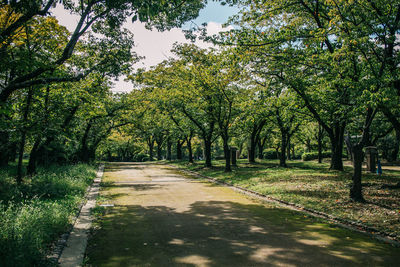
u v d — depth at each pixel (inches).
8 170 671.1
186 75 929.5
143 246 240.1
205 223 316.2
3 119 438.9
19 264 176.9
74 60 636.7
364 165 1032.2
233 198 477.1
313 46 477.4
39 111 531.2
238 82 794.2
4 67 349.1
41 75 387.5
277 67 481.7
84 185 575.5
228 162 866.8
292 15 545.6
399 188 452.8
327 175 635.5
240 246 239.0
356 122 621.6
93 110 709.9
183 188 599.8
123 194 518.3
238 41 428.1
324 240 255.1
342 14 374.9
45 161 802.2
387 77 344.2
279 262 204.1
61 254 220.1
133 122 1289.4
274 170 811.4
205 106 951.6
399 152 1386.6
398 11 370.6
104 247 237.8
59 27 493.4
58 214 292.5
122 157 2556.6
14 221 238.2
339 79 389.4
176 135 1334.9
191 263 203.0
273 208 396.2
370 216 319.3
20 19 340.2
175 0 255.6
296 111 596.7
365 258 211.9
